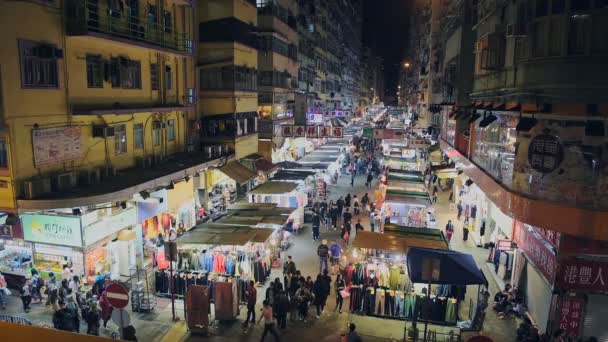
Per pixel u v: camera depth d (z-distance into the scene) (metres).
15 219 13.80
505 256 18.77
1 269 16.50
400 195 23.73
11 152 13.15
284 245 22.19
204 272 16.95
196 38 25.19
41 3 13.84
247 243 17.53
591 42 11.85
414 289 15.98
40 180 13.83
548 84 12.66
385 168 39.31
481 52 20.06
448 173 27.66
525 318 14.34
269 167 29.92
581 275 13.03
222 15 25.09
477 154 21.22
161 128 21.72
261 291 17.73
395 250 15.69
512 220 17.95
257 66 31.84
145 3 19.72
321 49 55.22
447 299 15.09
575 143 12.53
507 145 15.88
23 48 13.34
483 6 20.88
